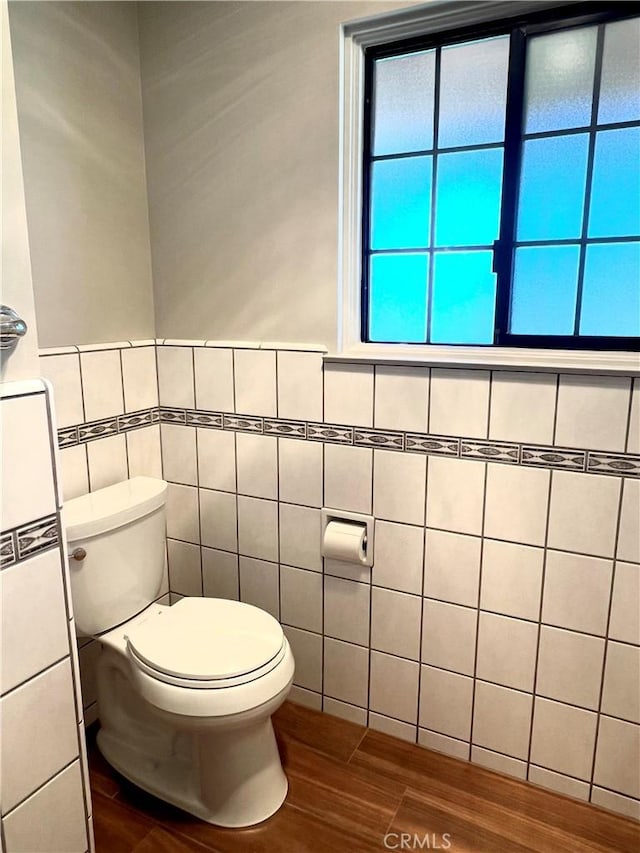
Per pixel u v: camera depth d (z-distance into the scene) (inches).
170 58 72.6
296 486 73.9
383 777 66.8
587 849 58.2
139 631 62.7
